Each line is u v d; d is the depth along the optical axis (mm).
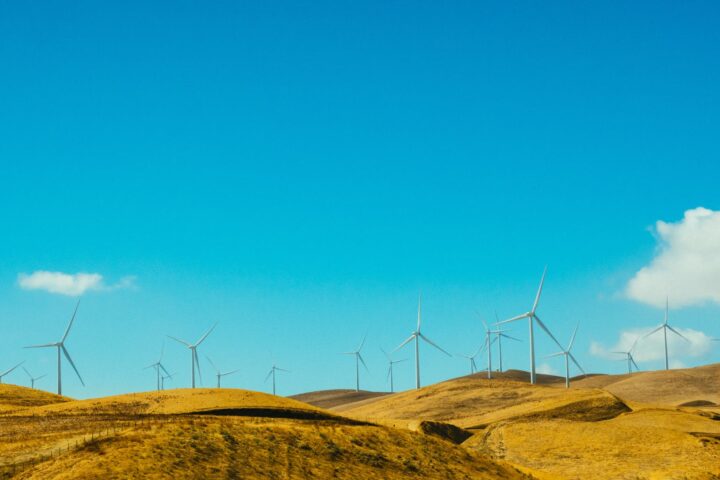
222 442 72125
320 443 79938
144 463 61906
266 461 70438
